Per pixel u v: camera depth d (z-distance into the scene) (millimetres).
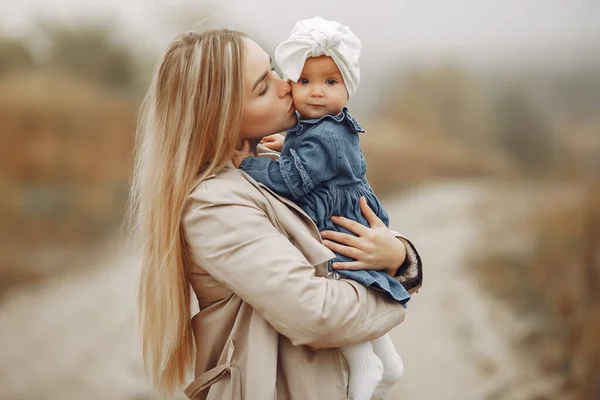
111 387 5172
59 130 13312
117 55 15742
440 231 13078
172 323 1807
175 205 1750
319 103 1814
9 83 14016
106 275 8766
